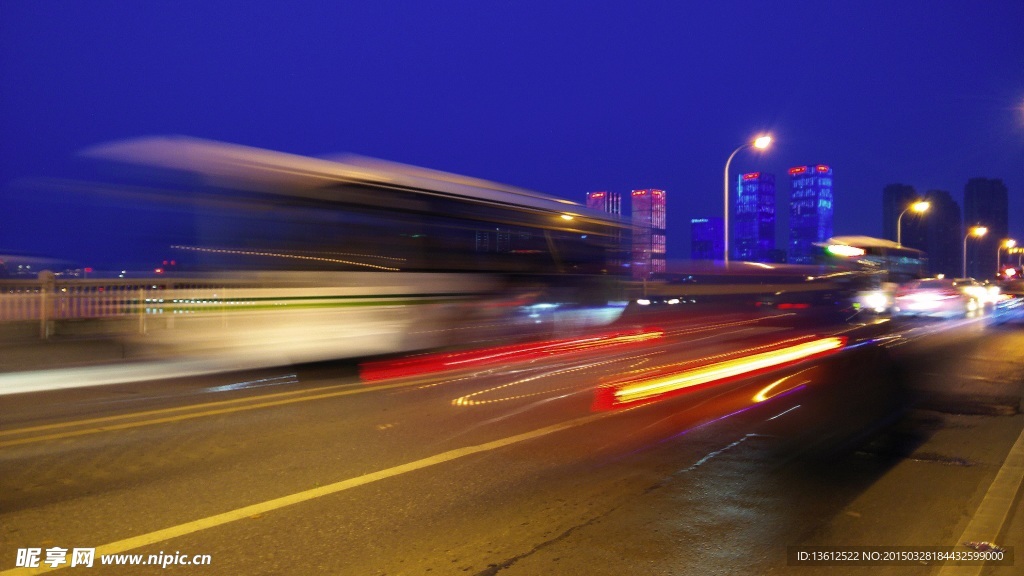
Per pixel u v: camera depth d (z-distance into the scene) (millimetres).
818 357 16844
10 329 14586
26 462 7348
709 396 11508
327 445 8164
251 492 6445
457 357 16250
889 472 7180
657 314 33438
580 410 10305
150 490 6469
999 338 22047
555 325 19625
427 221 15633
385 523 5711
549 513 5969
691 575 4801
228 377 13297
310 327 13492
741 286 35406
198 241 12664
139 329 13297
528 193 19297
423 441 8391
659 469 7277
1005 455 7836
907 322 30219
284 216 13180
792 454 7871
